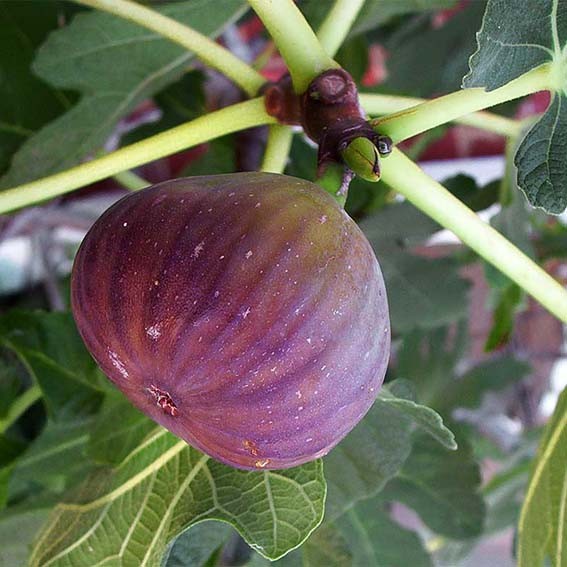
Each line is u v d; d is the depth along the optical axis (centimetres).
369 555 29
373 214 27
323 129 14
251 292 11
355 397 12
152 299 11
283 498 15
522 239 27
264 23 15
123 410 19
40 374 23
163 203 12
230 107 16
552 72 14
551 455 17
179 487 16
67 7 25
